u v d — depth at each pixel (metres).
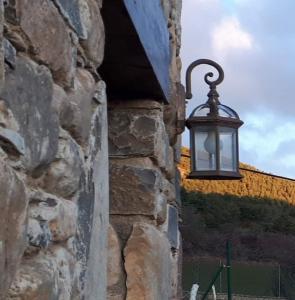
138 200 3.04
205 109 4.06
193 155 4.05
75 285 1.85
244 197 17.36
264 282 13.27
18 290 1.46
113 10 2.39
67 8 1.79
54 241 1.72
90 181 2.02
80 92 1.91
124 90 3.10
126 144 3.11
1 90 1.36
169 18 3.51
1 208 1.34
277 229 17.22
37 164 1.58
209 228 16.14
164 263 3.17
